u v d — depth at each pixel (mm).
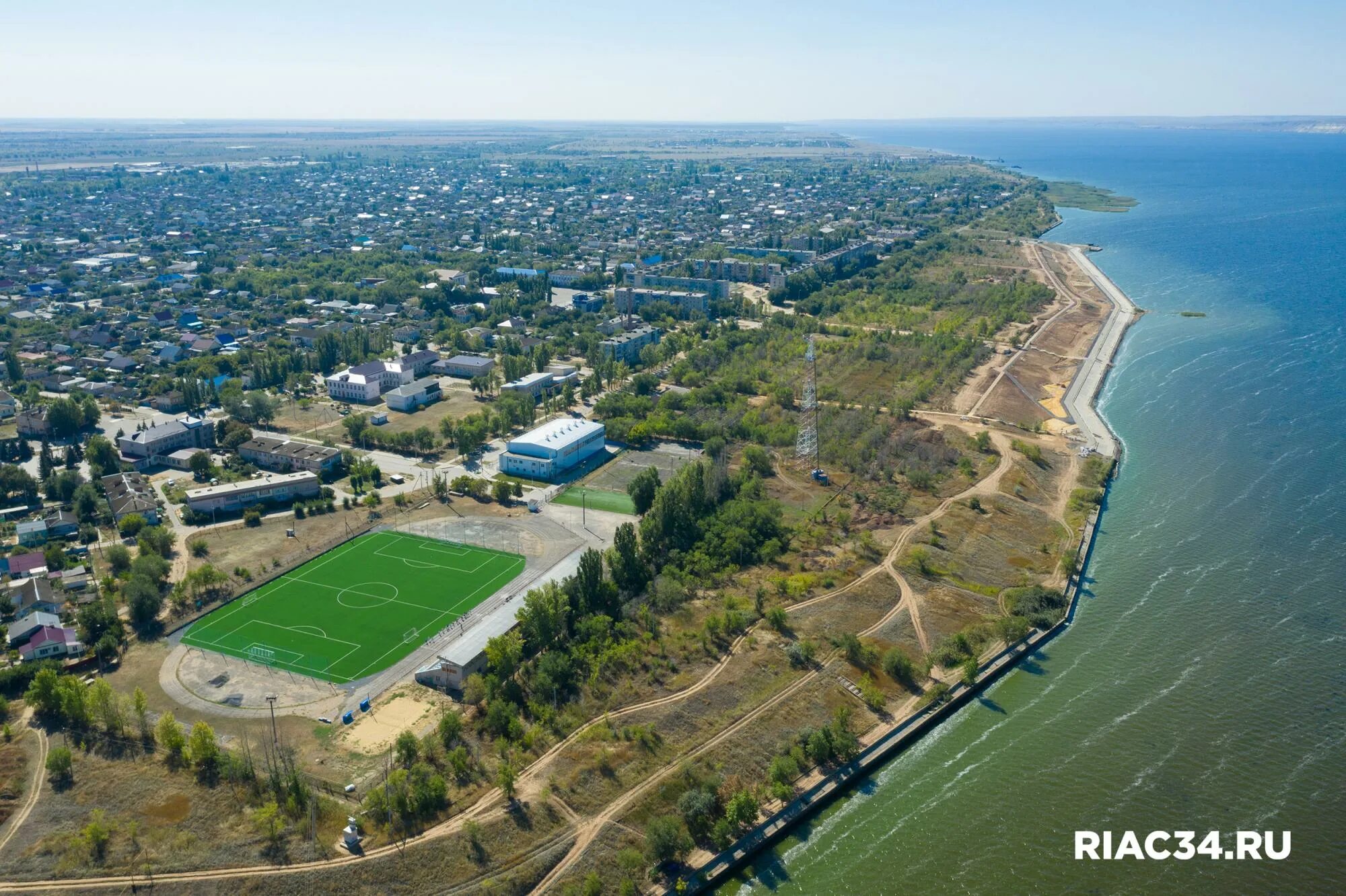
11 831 190625
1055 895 188000
